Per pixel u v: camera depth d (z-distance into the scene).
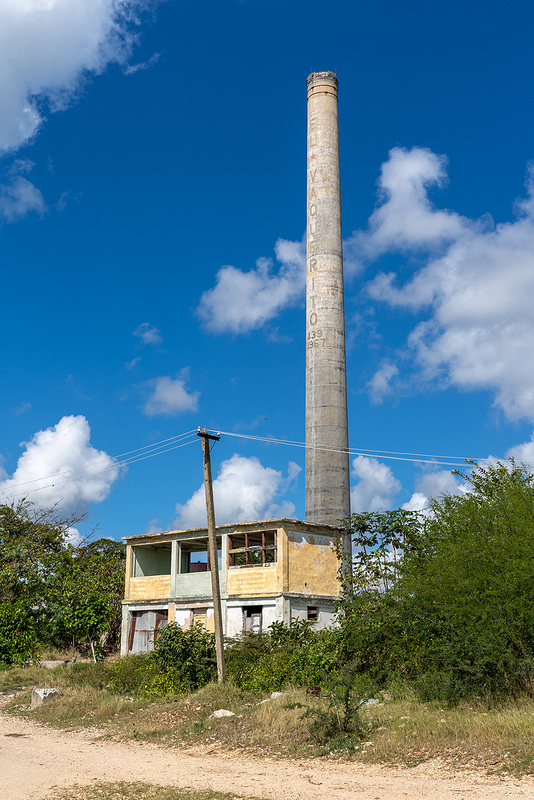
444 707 14.05
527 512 15.74
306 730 13.45
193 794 10.10
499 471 21.75
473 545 15.55
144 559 32.25
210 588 28.11
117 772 12.12
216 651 19.97
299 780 10.69
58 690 20.97
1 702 21.80
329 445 34.47
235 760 12.57
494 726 11.66
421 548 18.77
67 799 10.37
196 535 29.09
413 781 10.04
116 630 36.16
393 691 15.93
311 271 37.53
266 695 18.16
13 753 14.17
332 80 40.66
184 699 18.25
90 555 45.53
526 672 14.11
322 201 38.38
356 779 10.48
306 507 34.19
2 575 33.25
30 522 42.66
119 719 17.27
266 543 30.03
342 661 18.38
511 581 14.48
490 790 9.20
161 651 21.08
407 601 17.08
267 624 25.84
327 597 27.00
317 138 39.62
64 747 14.71
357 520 25.84
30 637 30.12
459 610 15.25
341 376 35.78
